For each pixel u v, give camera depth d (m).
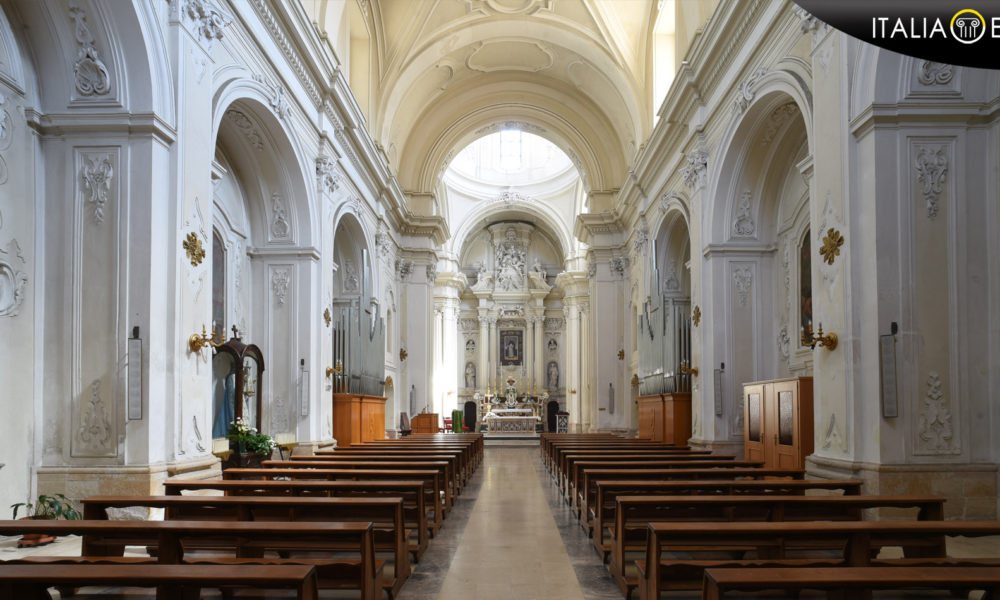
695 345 12.58
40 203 6.98
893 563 3.83
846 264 7.14
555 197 33.00
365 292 16.59
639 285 19.06
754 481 5.97
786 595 4.52
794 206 11.16
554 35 18.39
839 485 5.72
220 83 8.53
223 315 11.11
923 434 6.66
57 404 6.86
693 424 12.68
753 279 11.87
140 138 7.02
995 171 6.86
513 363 36.97
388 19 17.45
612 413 21.70
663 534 3.94
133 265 6.92
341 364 13.67
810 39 8.20
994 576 2.72
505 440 27.69
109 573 2.81
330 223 13.43
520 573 5.55
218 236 10.99
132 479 6.64
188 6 7.54
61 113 6.98
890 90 6.88
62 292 6.95
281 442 11.37
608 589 5.07
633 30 17.45
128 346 6.79
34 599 2.86
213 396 10.01
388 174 18.41
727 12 10.35
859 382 6.97
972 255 6.87
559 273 37.34
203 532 3.85
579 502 8.12
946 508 6.55
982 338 6.82
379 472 7.03
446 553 6.27
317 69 12.01
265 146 11.30
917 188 6.87
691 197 13.03
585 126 22.27
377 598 4.29
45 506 6.41
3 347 6.50
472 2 17.31
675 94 13.05
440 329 32.84
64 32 6.84
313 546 4.56
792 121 10.49
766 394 9.91
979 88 6.88
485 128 23.17
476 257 38.19
